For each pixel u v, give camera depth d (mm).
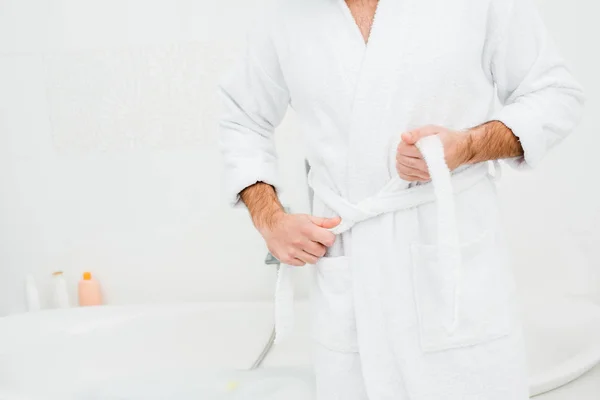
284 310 1099
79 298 2426
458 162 917
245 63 1157
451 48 968
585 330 1944
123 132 2369
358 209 994
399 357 996
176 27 2287
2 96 2393
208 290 2430
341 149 1030
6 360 2070
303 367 2029
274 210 1090
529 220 2219
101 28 2316
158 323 2211
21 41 2352
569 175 2172
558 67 985
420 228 996
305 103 1059
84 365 2150
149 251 2432
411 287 990
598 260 2203
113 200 2418
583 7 2078
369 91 980
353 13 1019
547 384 1560
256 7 2244
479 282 974
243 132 1186
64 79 2361
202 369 2078
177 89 2320
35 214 2461
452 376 981
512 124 936
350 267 1028
